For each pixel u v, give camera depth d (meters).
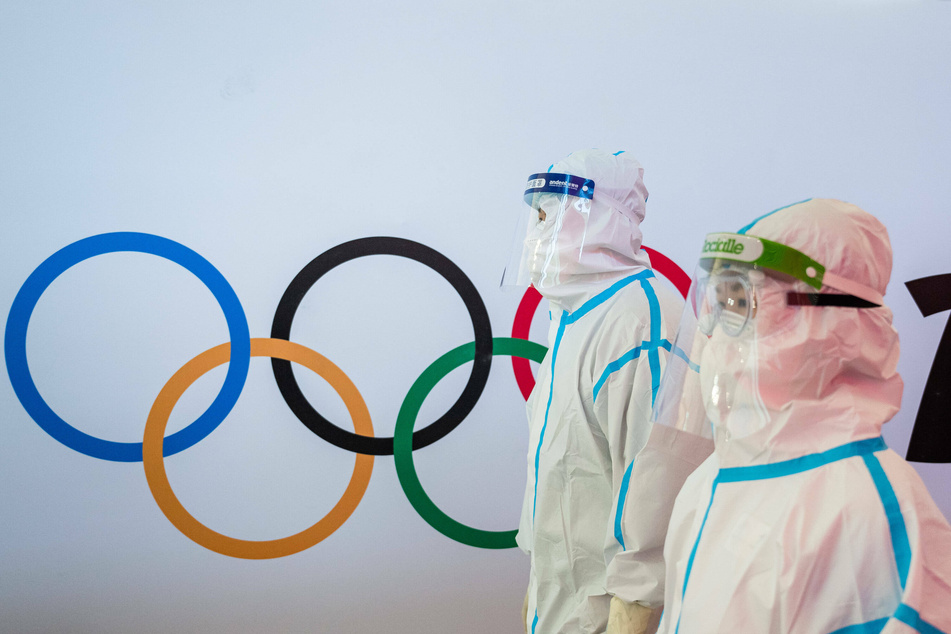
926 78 2.28
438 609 2.09
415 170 2.05
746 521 0.81
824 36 2.23
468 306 2.09
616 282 1.41
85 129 1.90
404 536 2.07
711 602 0.79
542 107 2.11
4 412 1.88
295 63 1.99
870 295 0.83
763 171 2.21
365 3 2.02
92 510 1.92
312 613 2.03
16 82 1.87
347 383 2.03
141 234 1.92
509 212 2.10
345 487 2.04
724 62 2.19
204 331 1.96
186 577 1.97
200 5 1.94
